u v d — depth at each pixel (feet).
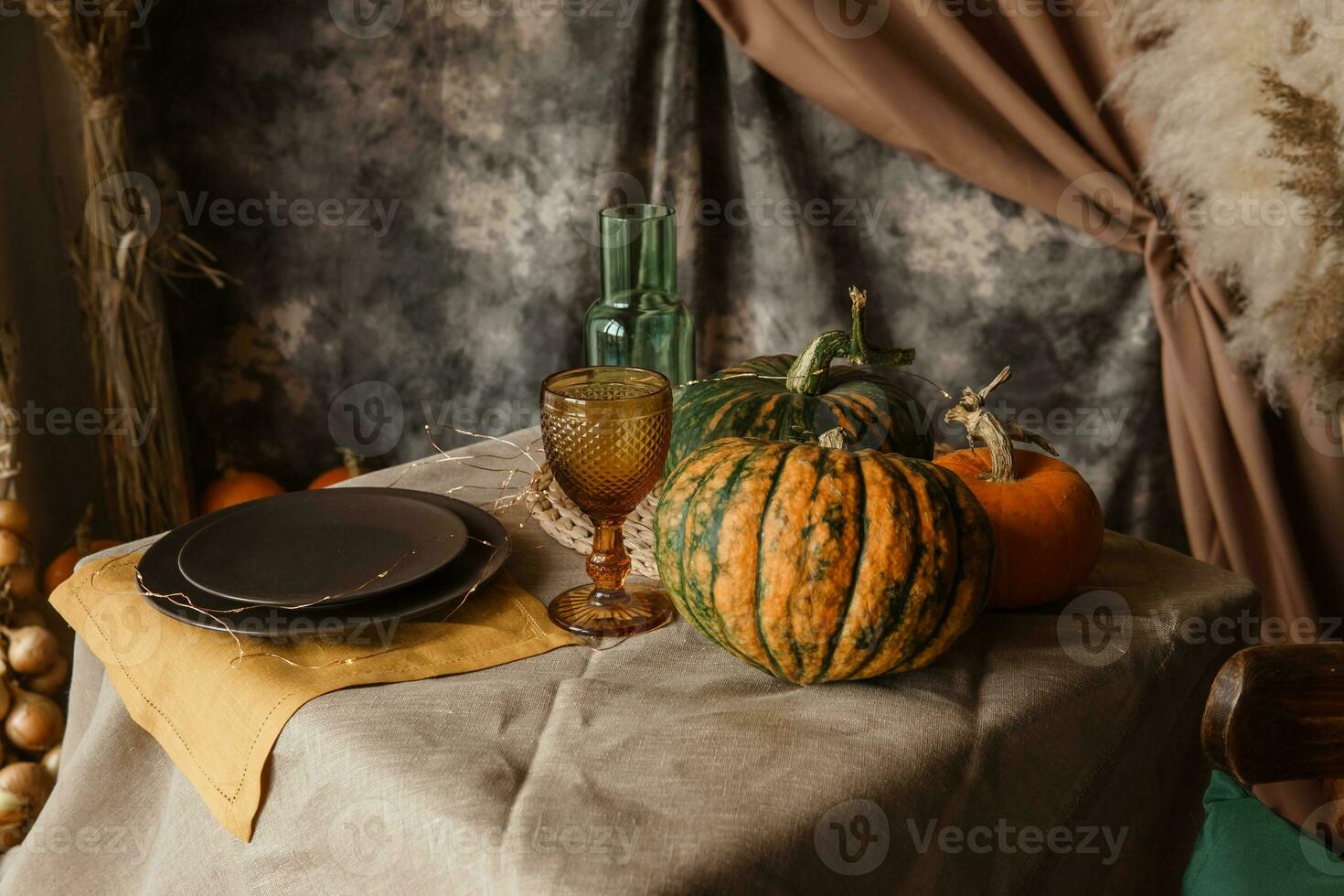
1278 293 5.13
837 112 5.84
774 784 2.52
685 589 2.85
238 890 2.86
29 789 5.71
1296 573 5.39
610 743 2.65
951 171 5.72
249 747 2.77
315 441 7.50
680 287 6.68
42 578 6.73
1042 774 2.95
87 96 6.16
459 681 2.91
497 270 6.94
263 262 7.11
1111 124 5.37
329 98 6.72
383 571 3.13
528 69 6.47
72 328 7.11
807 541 2.69
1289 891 2.90
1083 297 5.94
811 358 3.55
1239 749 2.64
